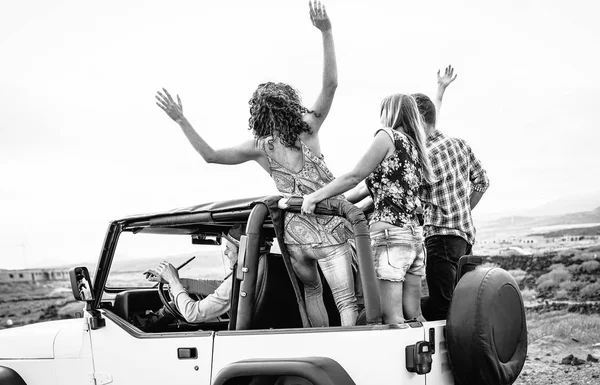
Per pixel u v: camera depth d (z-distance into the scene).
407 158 3.44
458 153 4.11
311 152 3.58
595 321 8.13
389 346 3.05
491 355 3.31
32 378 3.89
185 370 3.47
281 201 3.41
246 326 3.38
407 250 3.39
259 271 3.62
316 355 3.16
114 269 4.20
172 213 3.71
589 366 7.17
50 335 3.89
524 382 6.93
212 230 4.12
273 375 3.22
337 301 3.43
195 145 3.63
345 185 3.31
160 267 3.93
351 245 3.80
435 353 3.38
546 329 8.18
